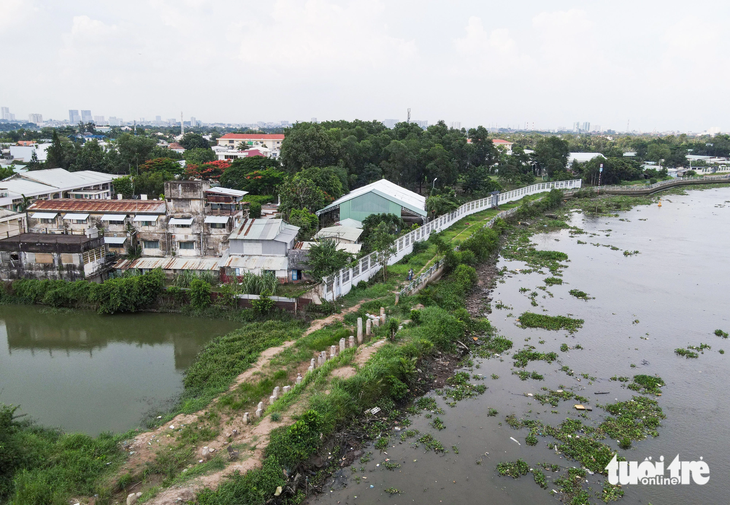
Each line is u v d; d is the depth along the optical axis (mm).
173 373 31766
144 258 48219
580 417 26672
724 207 101062
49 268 43594
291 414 24641
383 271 47406
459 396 28719
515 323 39875
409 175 97688
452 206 76000
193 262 46781
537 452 23828
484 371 31922
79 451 22062
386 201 65250
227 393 27797
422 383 30359
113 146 126562
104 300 41156
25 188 67312
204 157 121562
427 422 26375
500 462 23047
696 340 37031
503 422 26297
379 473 22359
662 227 80812
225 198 50531
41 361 33562
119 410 27078
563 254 60531
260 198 80250
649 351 35000
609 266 57000
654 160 164125
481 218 80500
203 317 40562
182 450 22672
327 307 39031
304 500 20703
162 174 84938
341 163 89250
